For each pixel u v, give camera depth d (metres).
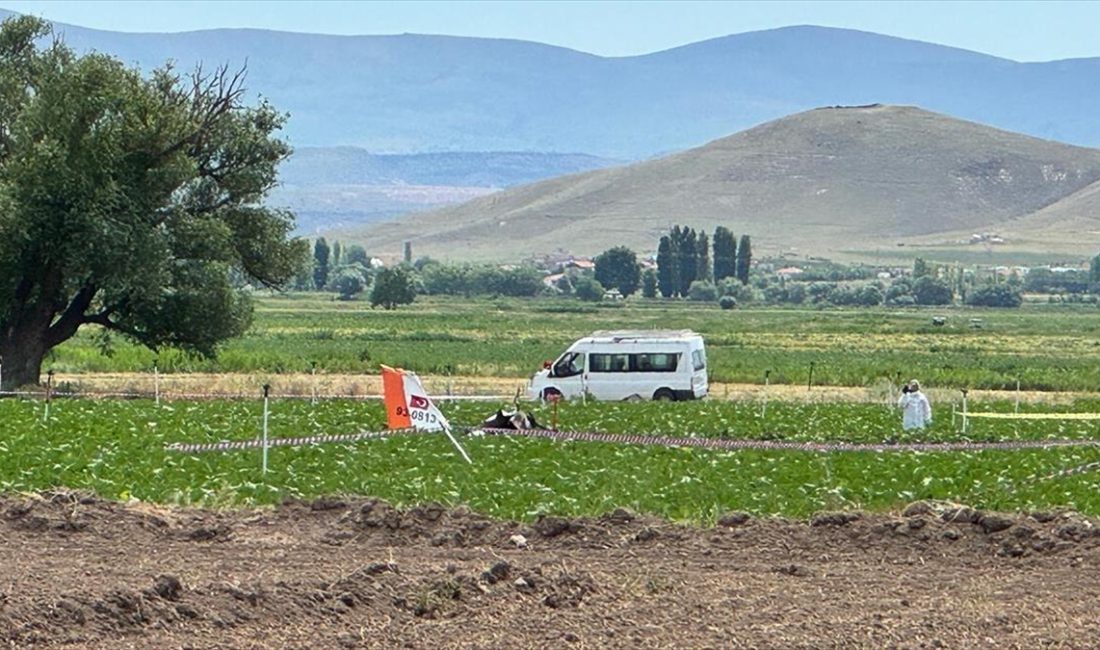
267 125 155.25
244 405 120.69
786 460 80.19
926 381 198.62
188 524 56.69
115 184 141.50
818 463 78.50
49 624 39.16
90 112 140.12
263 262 158.25
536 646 38.78
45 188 139.25
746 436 101.12
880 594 45.75
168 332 151.38
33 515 55.72
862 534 55.34
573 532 55.34
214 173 154.12
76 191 139.88
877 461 80.69
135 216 141.88
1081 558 51.69
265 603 41.88
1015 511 61.59
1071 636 40.25
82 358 196.62
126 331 151.75
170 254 143.62
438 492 64.00
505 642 39.00
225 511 59.88
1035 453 88.00
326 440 81.25
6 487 64.31
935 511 59.03
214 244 148.62
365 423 103.50
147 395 137.38
